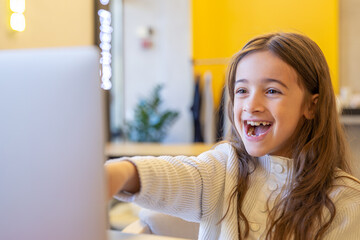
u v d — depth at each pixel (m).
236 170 0.80
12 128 0.39
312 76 0.73
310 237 0.67
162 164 0.62
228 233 0.73
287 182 0.74
